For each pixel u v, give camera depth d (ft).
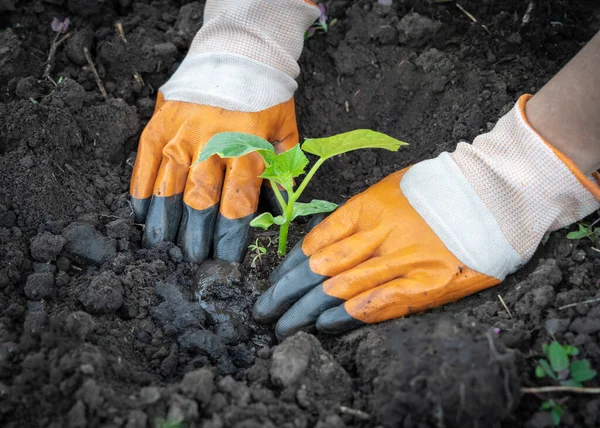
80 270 2.01
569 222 1.92
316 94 2.42
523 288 1.86
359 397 1.75
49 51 2.37
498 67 2.33
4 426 1.66
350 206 2.00
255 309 1.96
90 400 1.66
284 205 2.00
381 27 2.40
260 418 1.68
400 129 2.37
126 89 2.35
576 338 1.73
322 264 1.92
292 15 2.18
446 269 1.87
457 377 1.57
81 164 2.18
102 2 2.44
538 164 1.86
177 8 2.53
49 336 1.73
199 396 1.70
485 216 1.90
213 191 2.07
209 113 2.10
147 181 2.11
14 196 2.03
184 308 1.94
